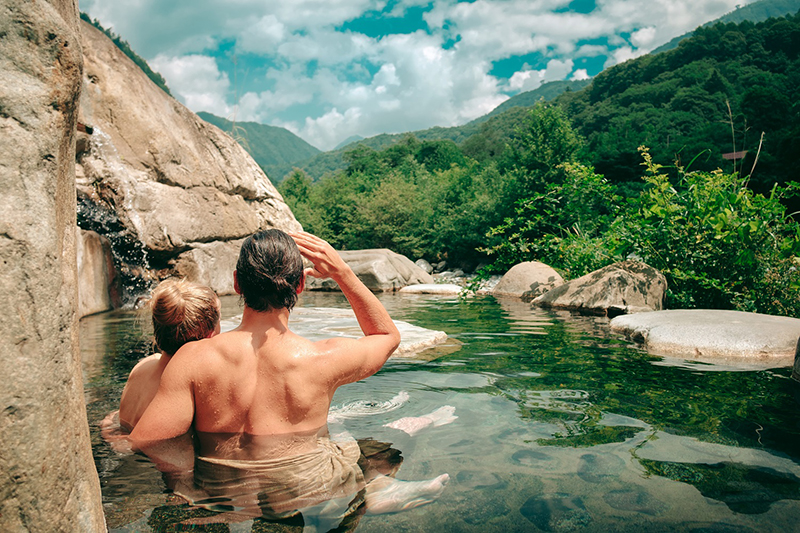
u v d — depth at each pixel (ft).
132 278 27.84
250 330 6.35
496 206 60.85
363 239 79.30
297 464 5.98
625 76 311.88
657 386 10.05
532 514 4.94
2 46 3.66
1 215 3.45
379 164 163.84
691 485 5.60
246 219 37.29
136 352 13.42
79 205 26.04
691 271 22.70
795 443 6.92
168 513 4.86
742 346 13.21
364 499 5.24
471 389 9.91
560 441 7.00
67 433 3.65
